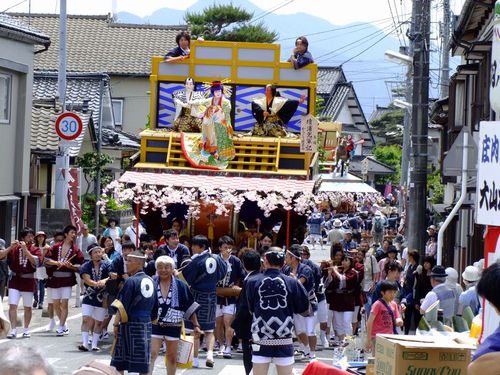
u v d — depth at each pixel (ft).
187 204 78.59
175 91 87.20
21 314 83.71
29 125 107.04
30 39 104.47
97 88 167.12
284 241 84.43
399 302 72.08
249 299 45.88
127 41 219.61
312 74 85.97
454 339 33.17
